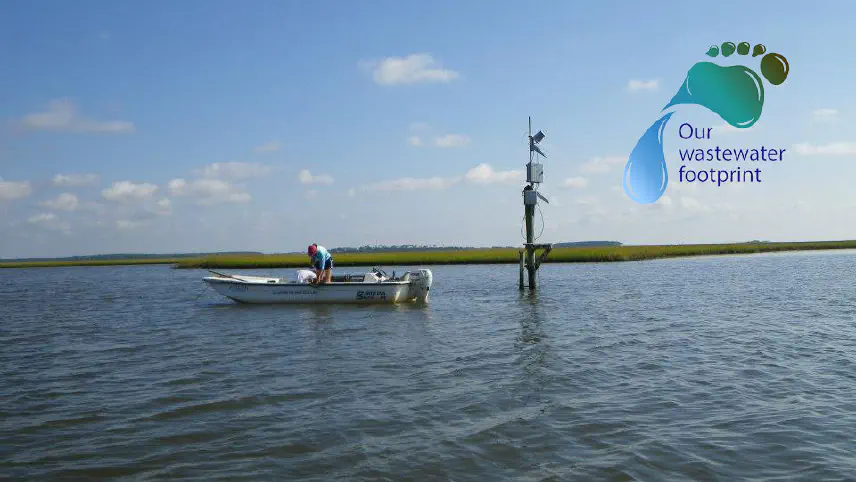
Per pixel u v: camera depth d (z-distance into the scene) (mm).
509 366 14586
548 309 26703
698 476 7723
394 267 75125
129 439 9695
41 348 18797
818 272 48625
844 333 18188
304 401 11734
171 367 15391
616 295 32625
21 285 57219
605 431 9539
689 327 20250
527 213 33594
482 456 8594
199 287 47781
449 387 12594
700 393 11672
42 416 11102
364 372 14219
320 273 29172
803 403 10812
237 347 18156
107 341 19969
